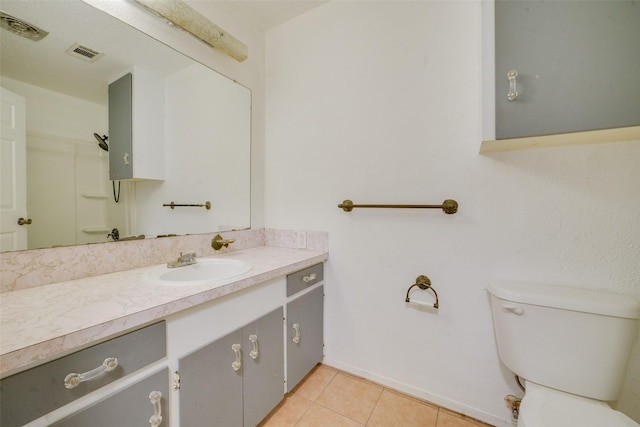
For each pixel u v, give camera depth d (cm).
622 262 94
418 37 130
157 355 75
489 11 93
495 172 114
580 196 100
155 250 124
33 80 92
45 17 94
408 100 133
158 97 127
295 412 127
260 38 179
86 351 61
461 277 123
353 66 149
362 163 147
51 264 93
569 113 81
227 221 161
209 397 90
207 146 149
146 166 123
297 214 171
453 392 127
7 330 58
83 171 104
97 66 108
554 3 82
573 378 89
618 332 84
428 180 129
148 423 73
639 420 93
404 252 137
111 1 109
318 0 154
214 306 92
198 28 131
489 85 94
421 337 134
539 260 107
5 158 87
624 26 75
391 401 133
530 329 95
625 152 93
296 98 170
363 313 150
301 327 138
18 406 52
